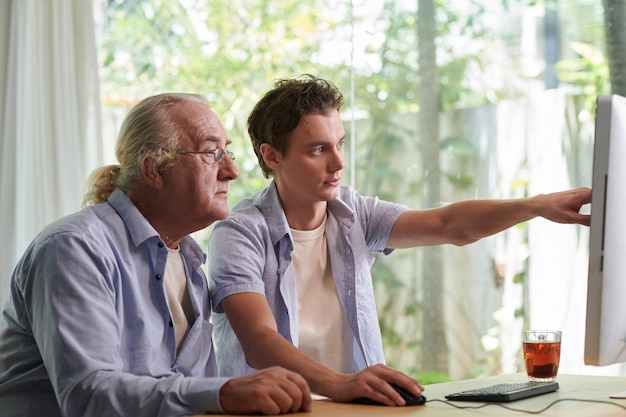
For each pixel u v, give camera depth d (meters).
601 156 1.63
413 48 4.29
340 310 2.36
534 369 1.92
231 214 2.31
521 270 4.00
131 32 4.75
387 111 4.35
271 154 2.33
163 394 1.65
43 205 3.86
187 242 2.14
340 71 4.45
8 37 3.88
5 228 3.85
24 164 3.85
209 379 1.65
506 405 1.63
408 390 1.67
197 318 2.08
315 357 2.32
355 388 1.68
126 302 1.95
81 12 3.97
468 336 4.16
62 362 1.74
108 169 2.12
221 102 4.77
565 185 3.93
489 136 4.13
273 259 2.28
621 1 3.76
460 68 4.20
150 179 2.01
